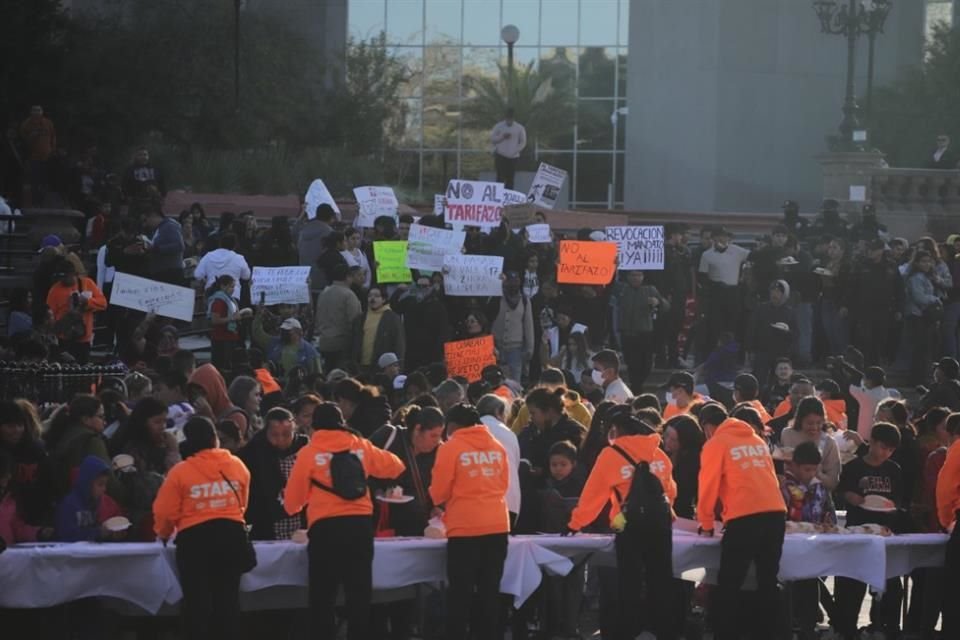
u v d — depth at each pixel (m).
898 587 23.27
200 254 45.66
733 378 36.94
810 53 88.31
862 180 60.38
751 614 22.08
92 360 37.38
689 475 22.55
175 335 31.77
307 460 19.23
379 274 38.53
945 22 88.19
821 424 23.19
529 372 40.56
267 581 19.77
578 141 95.56
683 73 88.56
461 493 19.89
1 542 18.61
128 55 72.19
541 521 22.59
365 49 86.06
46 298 35.06
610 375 28.12
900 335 43.22
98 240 45.66
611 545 21.27
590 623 24.16
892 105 82.69
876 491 23.00
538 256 42.78
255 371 27.97
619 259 40.72
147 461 20.70
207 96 73.25
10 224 45.97
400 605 21.50
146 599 19.12
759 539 20.59
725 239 43.09
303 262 41.47
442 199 45.12
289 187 62.94
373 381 29.28
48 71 66.75
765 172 88.38
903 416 24.52
